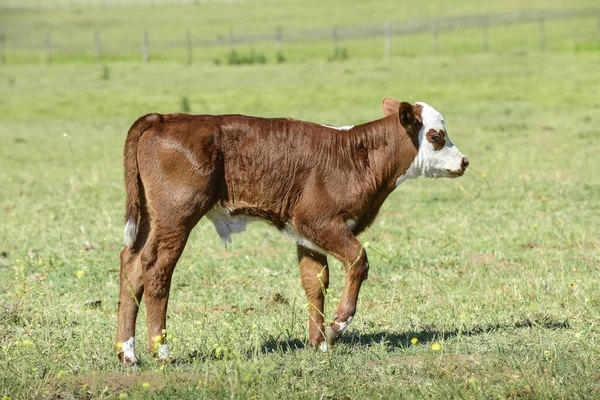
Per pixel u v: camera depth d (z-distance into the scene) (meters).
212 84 43.34
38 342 9.90
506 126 29.73
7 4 109.69
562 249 14.85
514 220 17.12
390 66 47.62
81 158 26.33
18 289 12.34
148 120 9.19
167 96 39.59
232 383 7.95
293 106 35.66
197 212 9.13
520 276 13.11
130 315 9.18
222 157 9.29
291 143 9.42
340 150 9.59
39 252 15.22
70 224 17.50
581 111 33.06
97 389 8.20
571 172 21.89
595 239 15.32
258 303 12.17
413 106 10.18
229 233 9.67
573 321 10.69
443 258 14.38
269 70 48.22
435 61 48.97
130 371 8.92
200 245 15.68
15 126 33.12
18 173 23.86
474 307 11.52
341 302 9.40
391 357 9.31
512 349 9.37
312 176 9.45
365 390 8.28
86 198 20.28
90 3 111.31
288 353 9.41
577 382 8.20
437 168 10.05
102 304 12.19
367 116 32.38
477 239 15.61
